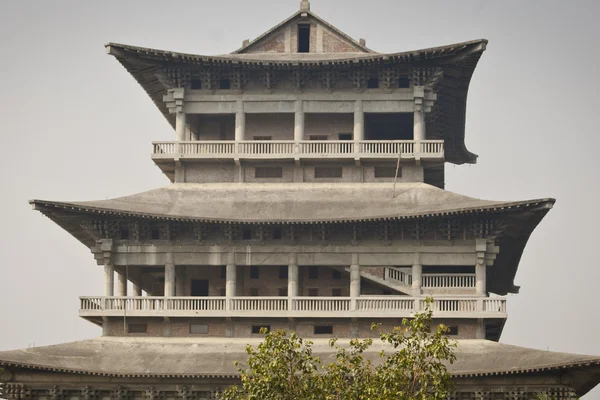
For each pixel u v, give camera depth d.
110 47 115.81
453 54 115.19
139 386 107.00
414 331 91.25
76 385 106.94
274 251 113.38
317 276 116.44
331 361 107.62
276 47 121.88
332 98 118.62
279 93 119.06
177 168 118.06
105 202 113.12
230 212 114.25
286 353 95.38
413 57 115.62
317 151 117.19
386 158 116.31
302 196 116.00
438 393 88.56
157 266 116.56
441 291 111.62
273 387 89.62
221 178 118.06
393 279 112.81
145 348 110.44
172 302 112.12
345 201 115.19
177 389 106.56
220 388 106.31
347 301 111.25
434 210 109.94
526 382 103.62
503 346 108.06
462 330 110.19
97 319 113.06
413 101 117.81
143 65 117.88
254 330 112.12
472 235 112.00
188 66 118.12
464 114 126.25
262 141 117.38
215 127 123.06
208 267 117.12
